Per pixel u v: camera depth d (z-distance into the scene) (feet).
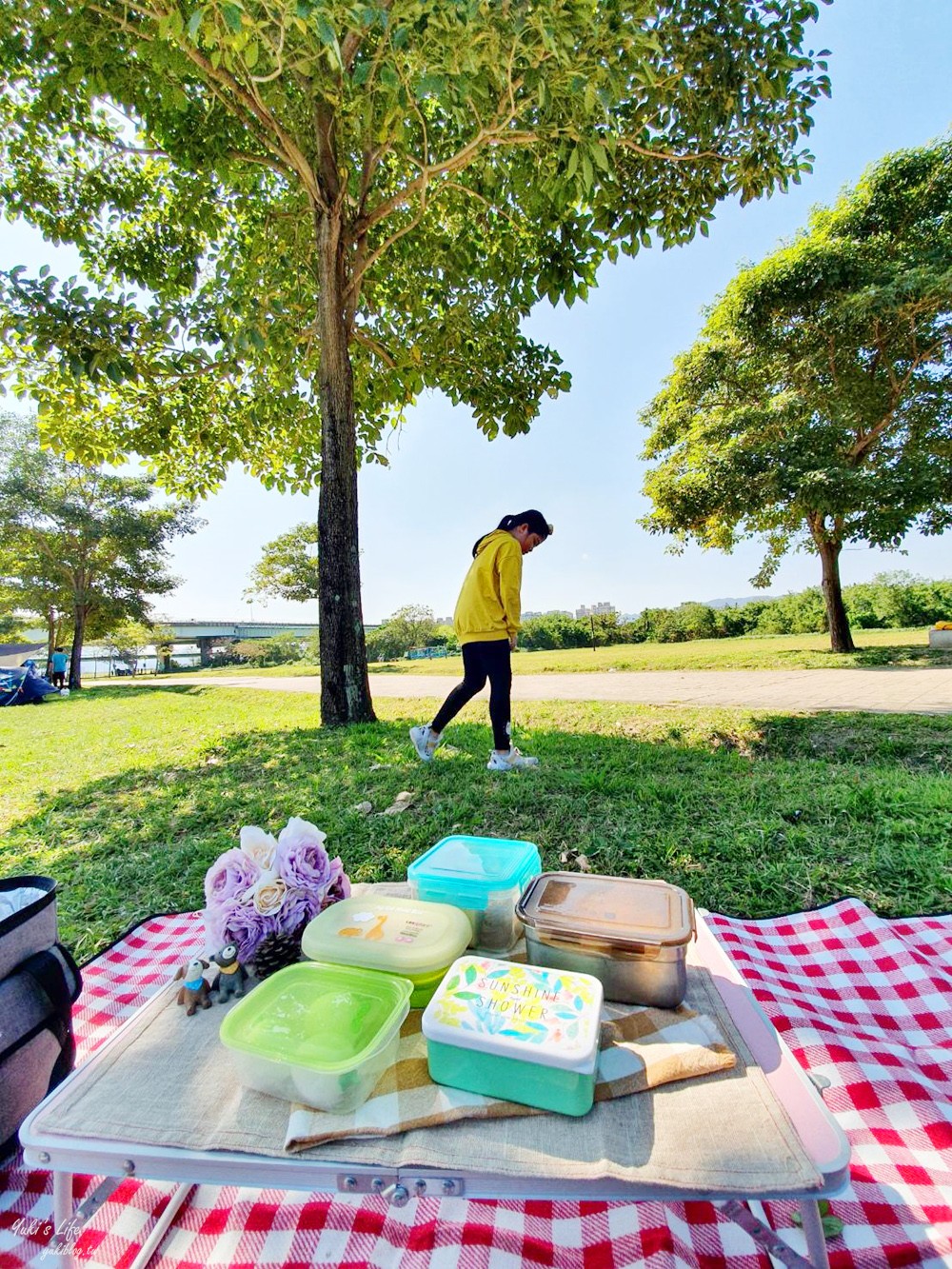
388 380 23.90
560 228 18.93
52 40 13.80
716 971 3.91
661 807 9.68
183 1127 2.84
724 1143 2.63
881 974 5.79
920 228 32.91
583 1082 2.77
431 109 18.61
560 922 3.63
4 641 84.07
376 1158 2.62
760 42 13.60
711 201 16.88
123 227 22.12
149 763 16.42
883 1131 4.02
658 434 41.98
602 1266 3.40
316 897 4.15
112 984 6.23
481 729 17.29
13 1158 4.04
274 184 22.43
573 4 9.34
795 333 34.81
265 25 9.14
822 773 11.08
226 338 19.31
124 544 62.03
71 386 21.80
